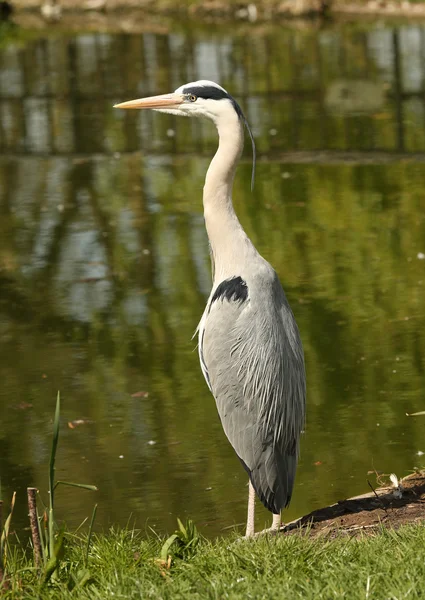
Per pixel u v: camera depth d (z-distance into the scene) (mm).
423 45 35188
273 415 7285
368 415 10211
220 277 7684
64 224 17766
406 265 14984
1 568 5996
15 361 12109
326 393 10828
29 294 14484
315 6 44844
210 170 7793
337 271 14898
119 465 9375
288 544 6305
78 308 13875
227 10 46781
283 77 31109
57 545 6027
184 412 10578
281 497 7395
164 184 20172
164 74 32156
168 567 6203
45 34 43281
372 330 12562
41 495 8836
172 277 14953
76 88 30859
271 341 7285
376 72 30984
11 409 10773
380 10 44594
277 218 17672
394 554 5906
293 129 24391
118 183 20406
